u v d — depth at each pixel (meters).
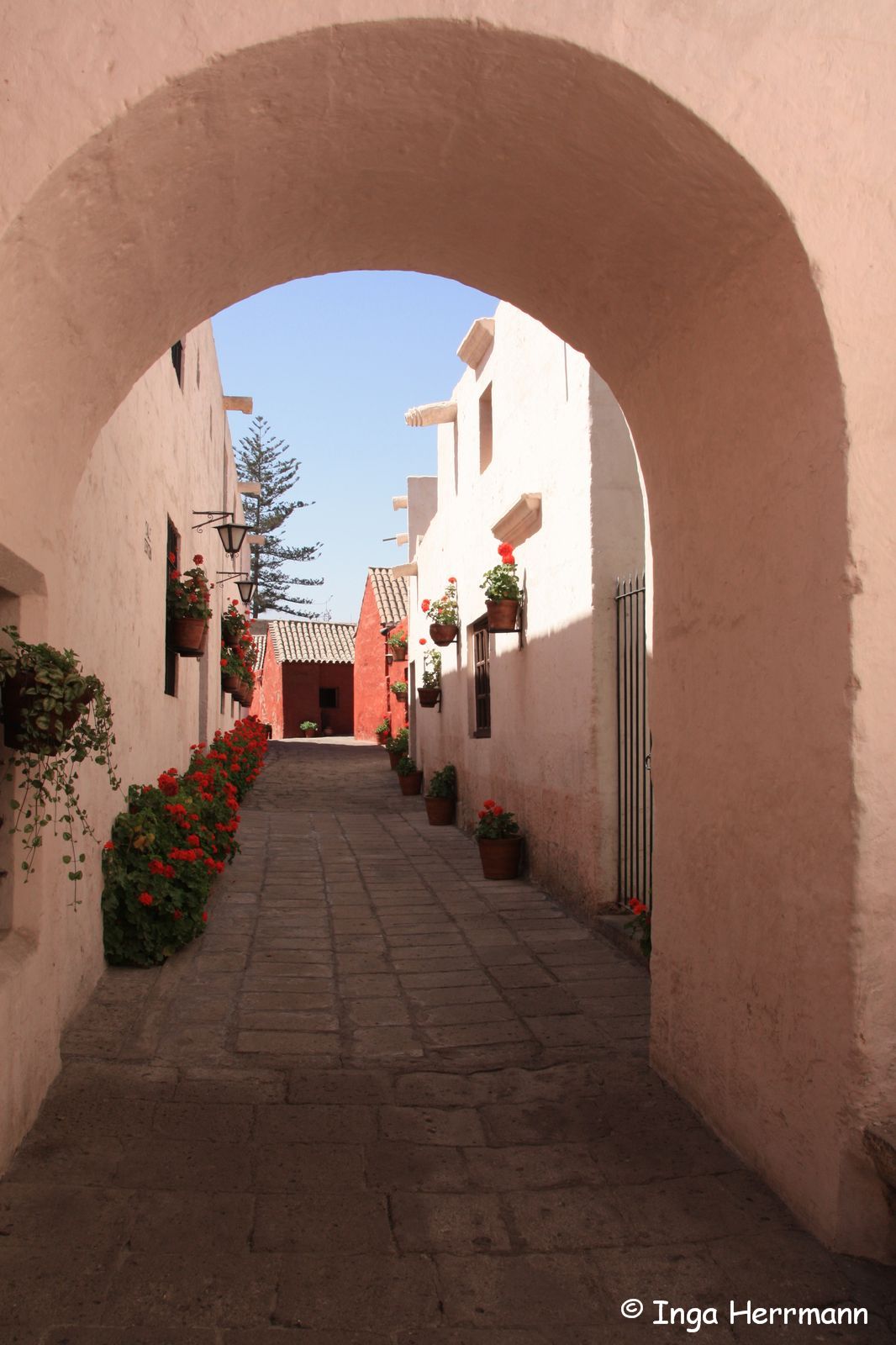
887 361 2.70
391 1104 3.65
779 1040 2.98
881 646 2.65
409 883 8.22
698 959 3.57
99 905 5.07
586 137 2.91
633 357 3.83
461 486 11.84
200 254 3.40
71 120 2.52
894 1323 2.36
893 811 2.64
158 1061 4.00
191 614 7.91
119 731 5.43
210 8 2.55
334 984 5.21
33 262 2.65
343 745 26.39
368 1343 2.25
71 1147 3.19
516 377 8.92
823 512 2.76
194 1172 3.05
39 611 3.47
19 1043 3.18
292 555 40.06
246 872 8.61
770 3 2.74
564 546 7.35
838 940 2.68
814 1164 2.75
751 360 3.09
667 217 3.04
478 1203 2.90
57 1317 2.30
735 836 3.28
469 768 11.40
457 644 12.26
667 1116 3.55
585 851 6.78
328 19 2.55
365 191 3.42
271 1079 3.86
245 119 2.80
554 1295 2.45
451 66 2.71
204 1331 2.28
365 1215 2.82
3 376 2.77
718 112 2.67
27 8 2.53
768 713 3.07
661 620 3.91
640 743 6.36
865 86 2.77
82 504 4.38
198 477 10.00
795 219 2.68
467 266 3.99
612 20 2.64
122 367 3.63
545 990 5.14
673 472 3.74
